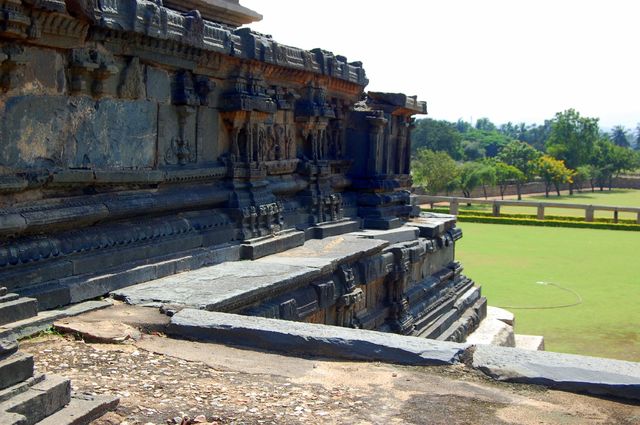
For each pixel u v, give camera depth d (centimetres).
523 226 4378
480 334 1761
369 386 648
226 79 1232
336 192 1689
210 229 1168
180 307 842
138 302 873
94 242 918
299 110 1505
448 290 1820
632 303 2122
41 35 818
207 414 556
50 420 495
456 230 2003
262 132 1330
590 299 2186
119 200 978
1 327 608
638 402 620
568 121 9331
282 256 1247
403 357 712
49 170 851
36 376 516
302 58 1426
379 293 1480
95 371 643
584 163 9250
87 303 854
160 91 1071
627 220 4381
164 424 530
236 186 1252
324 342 733
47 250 841
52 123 864
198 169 1155
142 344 743
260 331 757
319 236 1482
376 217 1712
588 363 670
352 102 1778
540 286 2397
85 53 901
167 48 1045
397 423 561
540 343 1680
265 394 614
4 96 790
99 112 945
